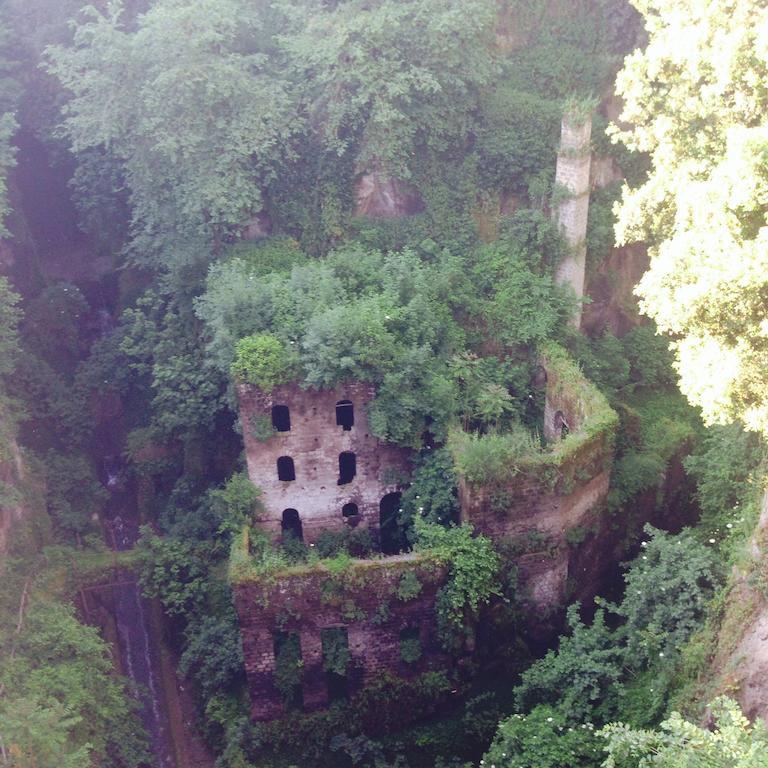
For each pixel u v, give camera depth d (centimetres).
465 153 3769
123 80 3462
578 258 3606
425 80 3431
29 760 2305
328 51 3391
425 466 3159
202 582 3369
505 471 2841
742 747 1566
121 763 2855
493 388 3275
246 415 3111
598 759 2377
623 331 3906
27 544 3272
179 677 3325
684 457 3306
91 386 4012
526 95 3706
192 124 3409
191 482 3712
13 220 4250
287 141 3603
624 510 3216
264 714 3027
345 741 2956
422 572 2859
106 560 3438
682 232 2469
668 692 2441
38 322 4134
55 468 3741
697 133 2672
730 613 2386
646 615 2611
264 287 3191
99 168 4188
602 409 3058
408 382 3098
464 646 2977
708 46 2558
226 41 3444
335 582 2845
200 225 3500
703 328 2266
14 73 4353
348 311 3044
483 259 3606
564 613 3086
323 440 3200
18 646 2823
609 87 3794
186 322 3722
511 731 2527
